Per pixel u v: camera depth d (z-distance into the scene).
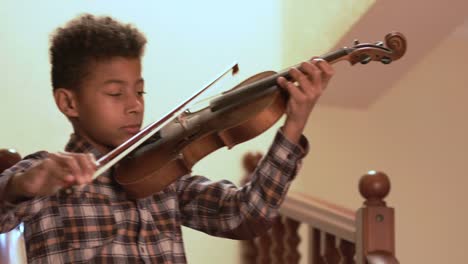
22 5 5.82
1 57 5.77
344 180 6.91
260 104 3.12
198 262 6.30
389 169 7.01
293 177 2.92
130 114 2.89
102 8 6.01
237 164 6.36
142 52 2.99
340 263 4.84
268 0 6.41
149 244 2.83
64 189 2.77
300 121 2.88
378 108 7.00
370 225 4.45
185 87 6.23
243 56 6.38
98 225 2.78
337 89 6.70
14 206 2.50
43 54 5.85
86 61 2.88
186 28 6.24
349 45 6.19
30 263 2.74
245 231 2.99
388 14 6.04
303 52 6.29
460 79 7.12
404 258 7.07
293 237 5.29
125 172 2.87
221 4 6.34
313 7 6.24
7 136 5.78
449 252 7.12
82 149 2.92
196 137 3.06
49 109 5.86
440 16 6.21
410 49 6.61
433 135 7.09
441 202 7.12
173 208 2.97
